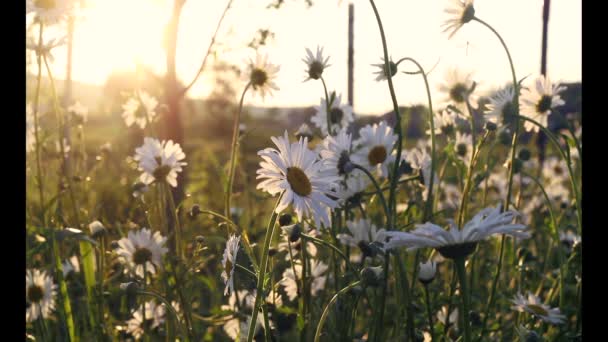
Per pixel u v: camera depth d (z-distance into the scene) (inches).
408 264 35.4
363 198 31.6
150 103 41.9
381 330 29.3
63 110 41.4
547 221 37.0
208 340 36.7
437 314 34.3
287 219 26.7
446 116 40.1
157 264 32.6
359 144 31.7
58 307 33.7
